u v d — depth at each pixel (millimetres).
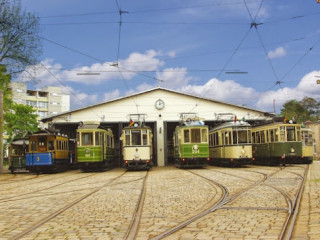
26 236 6859
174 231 7082
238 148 27609
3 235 6980
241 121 28406
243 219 8000
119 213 9094
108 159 30750
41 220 8359
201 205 10117
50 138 28391
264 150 29969
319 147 50938
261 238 6320
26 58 29391
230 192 12633
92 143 27688
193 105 38969
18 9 28938
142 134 27859
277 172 21109
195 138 27828
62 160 30422
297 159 27734
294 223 7414
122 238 6586
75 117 38500
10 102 37219
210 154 34438
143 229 7328
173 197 11797
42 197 12578
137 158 27547
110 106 38719
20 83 31125
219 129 30594
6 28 28641
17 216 8953
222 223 7660
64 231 7211
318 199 10383
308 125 52344
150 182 17406
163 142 38625
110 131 33375
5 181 21234
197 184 15672
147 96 38969
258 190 12836
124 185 16094
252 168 26625
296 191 12234
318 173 19922
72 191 14172
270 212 8734
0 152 30984
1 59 29266
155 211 9328
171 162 42906
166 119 38781
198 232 6957
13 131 49656
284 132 27562
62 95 94812
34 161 27750
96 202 11008
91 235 6848
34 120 51250
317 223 7273
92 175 24125
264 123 30422
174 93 39125
